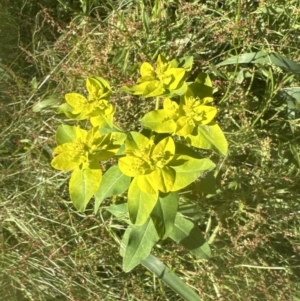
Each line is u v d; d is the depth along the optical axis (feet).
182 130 1.18
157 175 1.13
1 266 1.61
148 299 1.57
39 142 1.62
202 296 1.44
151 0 1.79
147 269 1.60
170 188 1.13
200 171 1.14
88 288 1.52
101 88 1.27
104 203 1.56
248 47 1.65
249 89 1.60
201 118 1.19
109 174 1.20
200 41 1.63
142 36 1.67
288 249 1.67
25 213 1.58
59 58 1.79
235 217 1.56
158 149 1.14
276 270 1.62
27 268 1.55
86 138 1.20
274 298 1.48
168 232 1.16
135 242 1.24
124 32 1.62
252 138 1.59
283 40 1.67
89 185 1.18
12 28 1.90
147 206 1.13
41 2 1.95
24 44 1.92
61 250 1.58
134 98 1.55
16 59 1.79
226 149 1.20
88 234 1.55
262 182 1.56
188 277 1.51
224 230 1.45
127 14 1.79
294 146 1.60
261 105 1.67
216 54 1.75
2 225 1.65
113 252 1.60
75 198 1.18
